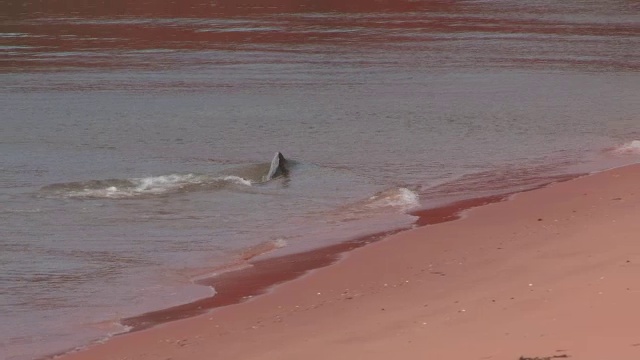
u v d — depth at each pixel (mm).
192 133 101000
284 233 60781
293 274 50312
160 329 42375
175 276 51969
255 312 43688
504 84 132000
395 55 160375
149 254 56688
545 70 144250
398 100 120000
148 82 136625
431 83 133375
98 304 47156
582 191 65750
